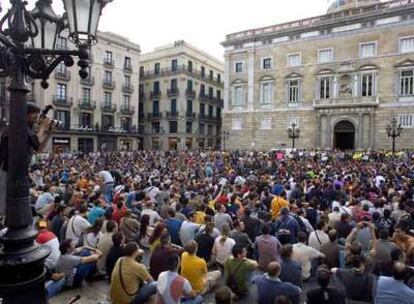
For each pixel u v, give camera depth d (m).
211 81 72.62
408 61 43.50
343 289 5.82
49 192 12.97
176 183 16.36
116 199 12.11
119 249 8.18
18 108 3.87
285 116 52.97
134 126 62.09
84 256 8.33
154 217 10.84
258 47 55.31
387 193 13.90
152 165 28.61
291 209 10.86
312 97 50.69
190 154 41.66
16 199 3.85
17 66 3.85
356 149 46.66
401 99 44.22
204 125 70.88
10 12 3.87
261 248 8.16
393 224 9.83
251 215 10.46
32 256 3.81
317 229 9.43
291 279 6.98
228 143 58.31
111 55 58.41
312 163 30.59
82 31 4.26
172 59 66.50
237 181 17.64
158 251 7.52
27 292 3.83
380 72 45.62
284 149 48.69
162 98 67.44
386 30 45.12
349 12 47.66
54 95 49.75
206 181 17.92
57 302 7.52
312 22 50.78
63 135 51.06
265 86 55.09
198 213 10.58
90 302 7.53
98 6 4.39
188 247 7.37
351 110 47.47
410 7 42.84
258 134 55.38
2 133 4.20
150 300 6.38
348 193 15.07
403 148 43.91
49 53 4.15
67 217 9.71
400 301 5.58
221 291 4.87
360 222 9.55
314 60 50.47
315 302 5.48
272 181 18.25
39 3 4.43
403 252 7.49
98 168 24.98
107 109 57.34
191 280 7.17
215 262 8.88
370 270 7.16
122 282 6.28
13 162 3.84
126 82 61.09
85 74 4.49
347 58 47.81
